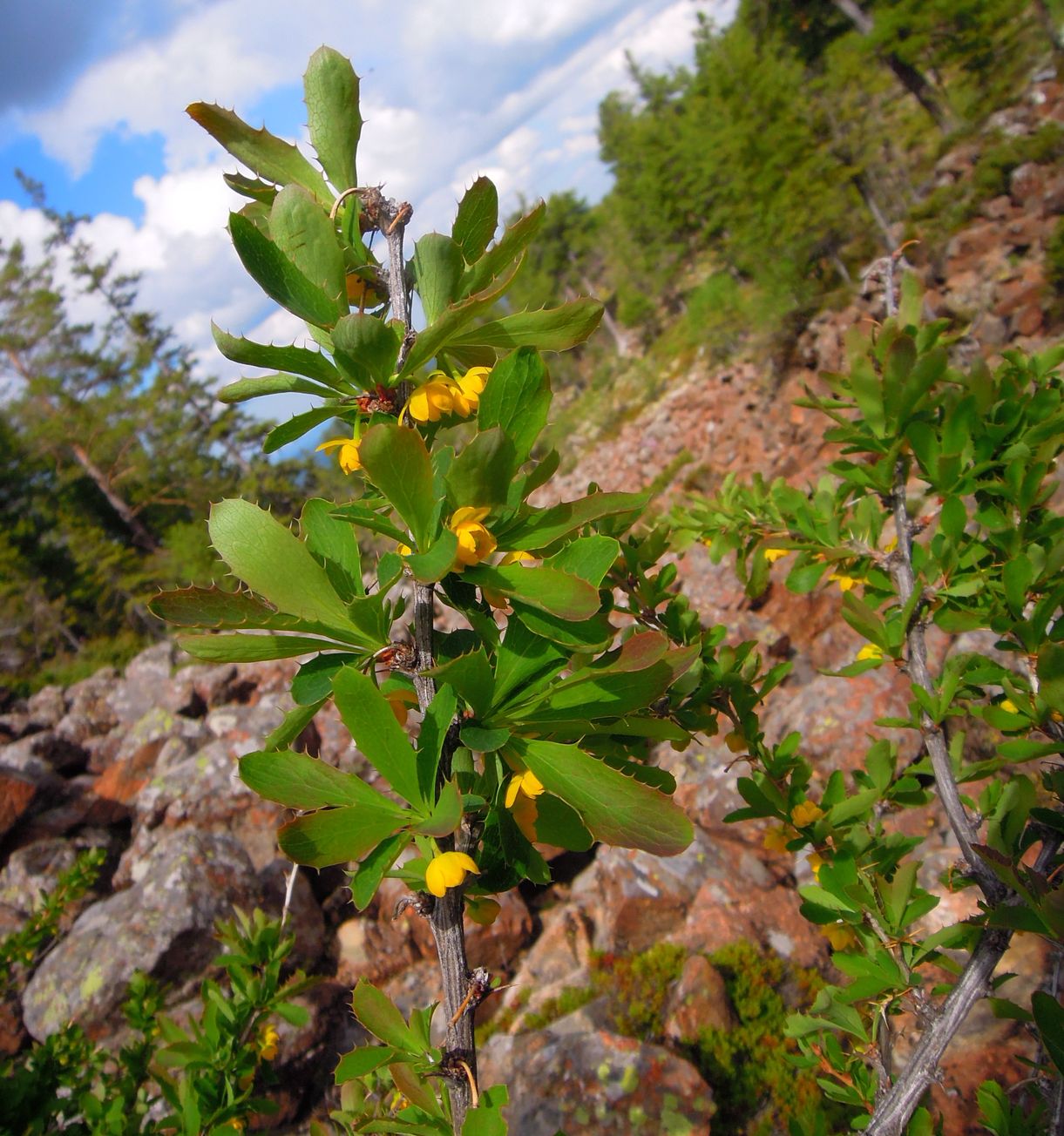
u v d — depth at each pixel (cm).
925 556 195
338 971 656
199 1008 596
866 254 1705
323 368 111
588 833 117
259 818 768
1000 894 152
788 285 1756
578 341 105
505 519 108
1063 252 1057
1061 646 145
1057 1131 152
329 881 725
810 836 195
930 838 511
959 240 1295
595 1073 456
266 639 104
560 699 103
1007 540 185
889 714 605
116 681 1320
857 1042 215
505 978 621
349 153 118
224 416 3084
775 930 554
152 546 3053
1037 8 1648
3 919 739
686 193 3119
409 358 104
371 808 98
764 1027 494
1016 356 230
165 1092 252
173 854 691
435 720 101
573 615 94
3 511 2959
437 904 110
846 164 1752
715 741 699
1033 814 154
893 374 182
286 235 107
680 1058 456
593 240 5247
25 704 1351
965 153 1522
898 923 169
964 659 178
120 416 3005
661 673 102
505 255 109
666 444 2083
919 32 1769
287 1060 562
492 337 105
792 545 213
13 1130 264
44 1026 596
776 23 2616
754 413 1712
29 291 3009
